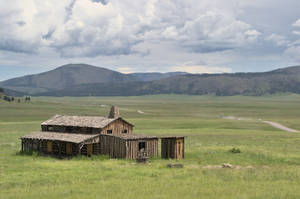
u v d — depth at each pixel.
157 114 196.75
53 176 31.22
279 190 24.92
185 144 65.75
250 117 179.25
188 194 23.72
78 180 29.20
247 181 28.88
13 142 69.00
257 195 23.17
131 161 43.34
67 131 53.56
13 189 26.06
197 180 29.09
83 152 49.12
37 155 50.62
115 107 53.56
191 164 40.62
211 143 67.38
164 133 87.62
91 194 23.92
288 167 37.50
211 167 36.97
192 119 150.25
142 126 113.56
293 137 79.62
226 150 54.50
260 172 33.09
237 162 42.69
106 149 48.44
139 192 24.50
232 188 25.77
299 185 27.16
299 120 151.38
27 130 96.38
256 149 55.25
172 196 23.12
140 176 31.12
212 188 25.73
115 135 48.00
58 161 43.91
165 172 33.31
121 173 32.69
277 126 120.62
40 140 52.66
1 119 148.75
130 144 45.91
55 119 56.78
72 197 23.12
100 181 28.70
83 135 49.62
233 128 112.00
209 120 143.12
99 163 40.88
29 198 23.14
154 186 26.55
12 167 37.44
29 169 35.97
